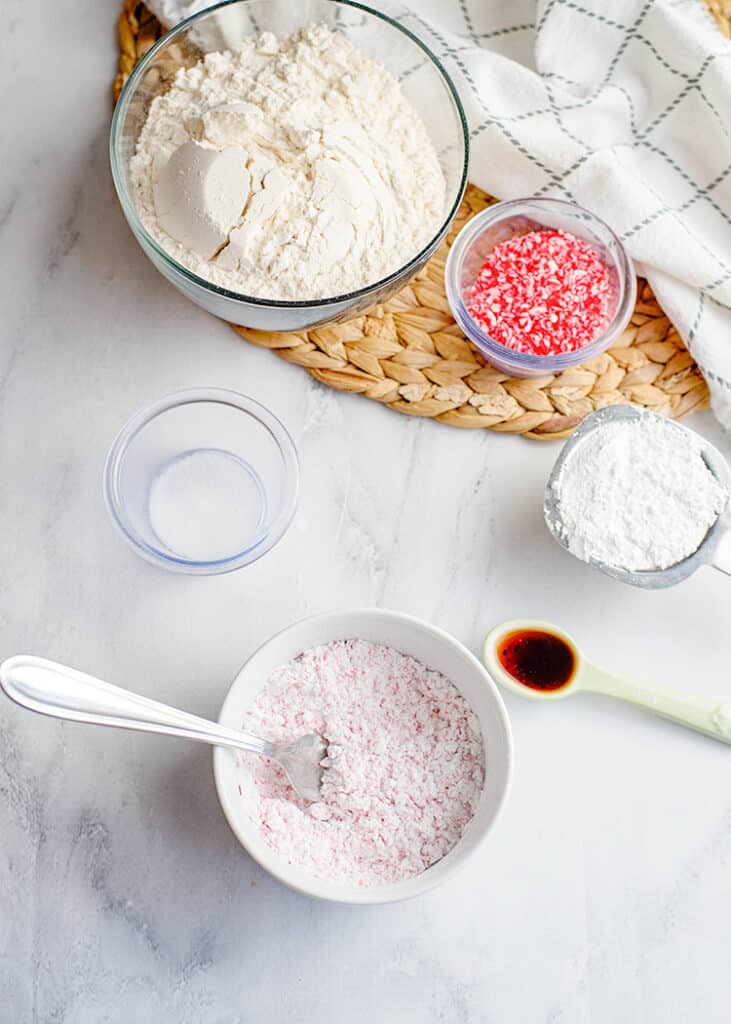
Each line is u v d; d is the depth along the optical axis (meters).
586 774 0.66
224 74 0.66
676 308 0.67
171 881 0.65
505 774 0.60
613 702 0.67
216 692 0.66
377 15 0.65
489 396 0.68
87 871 0.65
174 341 0.69
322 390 0.68
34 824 0.65
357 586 0.67
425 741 0.63
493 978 0.65
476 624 0.67
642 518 0.65
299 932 0.64
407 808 0.62
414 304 0.68
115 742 0.65
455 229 0.70
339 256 0.64
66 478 0.67
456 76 0.68
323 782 0.62
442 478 0.68
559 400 0.68
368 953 0.64
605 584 0.68
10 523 0.67
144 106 0.65
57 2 0.70
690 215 0.70
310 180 0.63
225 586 0.67
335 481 0.68
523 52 0.71
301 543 0.67
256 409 0.66
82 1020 0.63
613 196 0.68
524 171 0.69
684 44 0.67
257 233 0.63
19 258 0.69
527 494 0.68
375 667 0.64
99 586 0.67
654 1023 0.65
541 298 0.67
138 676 0.66
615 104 0.69
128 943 0.64
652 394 0.68
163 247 0.64
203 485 0.68
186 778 0.65
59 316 0.68
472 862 0.65
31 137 0.69
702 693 0.67
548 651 0.66
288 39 0.67
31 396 0.68
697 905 0.66
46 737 0.65
